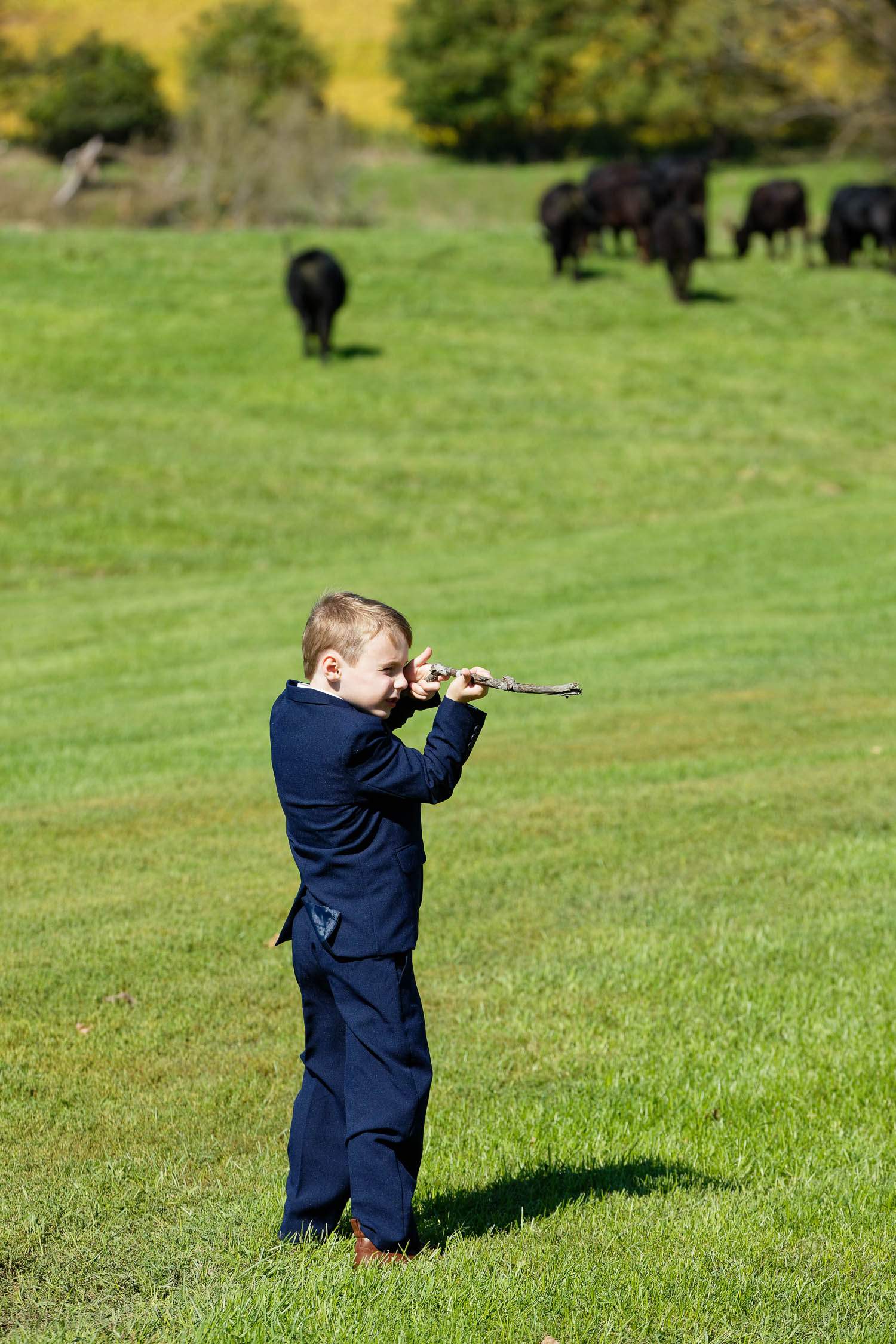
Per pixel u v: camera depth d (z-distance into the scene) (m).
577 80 102.31
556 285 45.22
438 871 8.63
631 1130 5.26
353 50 123.25
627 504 28.53
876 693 14.06
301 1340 3.65
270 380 36.03
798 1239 4.35
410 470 30.36
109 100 88.50
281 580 23.22
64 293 41.97
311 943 4.00
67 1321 3.92
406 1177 4.00
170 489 28.62
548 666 15.95
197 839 9.73
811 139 99.88
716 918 7.66
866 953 7.07
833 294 44.72
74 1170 4.94
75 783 11.75
